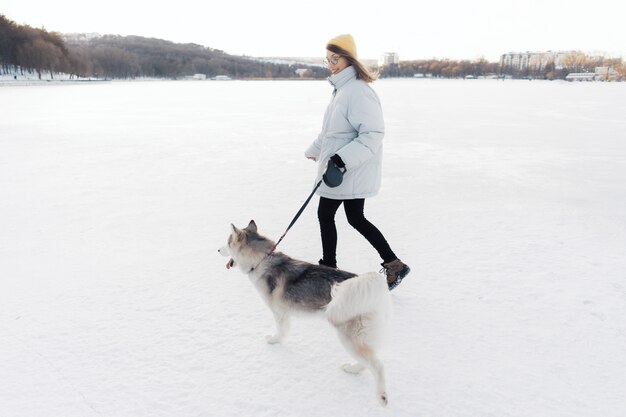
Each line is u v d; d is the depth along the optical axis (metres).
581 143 11.52
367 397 2.37
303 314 2.67
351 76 3.18
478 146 11.12
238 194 6.52
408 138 12.57
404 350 2.73
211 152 10.35
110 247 4.50
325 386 2.46
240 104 28.58
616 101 30.64
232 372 2.58
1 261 4.16
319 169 3.42
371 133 3.07
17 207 5.83
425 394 2.36
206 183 7.23
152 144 11.50
